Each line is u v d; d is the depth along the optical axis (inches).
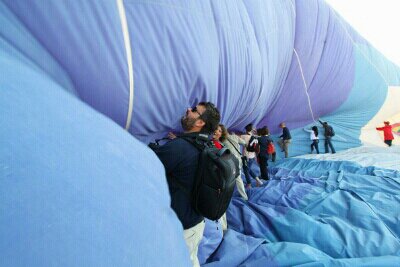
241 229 140.0
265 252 107.4
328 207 155.6
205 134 69.5
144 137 90.9
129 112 76.7
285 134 294.7
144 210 30.1
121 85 71.0
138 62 73.7
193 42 89.6
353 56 325.1
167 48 81.0
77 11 62.4
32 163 24.0
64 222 22.9
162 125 91.6
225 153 64.3
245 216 148.9
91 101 69.0
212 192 60.4
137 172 33.9
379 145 397.7
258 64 142.5
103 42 66.1
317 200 165.5
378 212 146.2
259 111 199.5
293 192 185.2
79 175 26.6
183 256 32.6
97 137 32.5
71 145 28.4
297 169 266.5
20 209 21.3
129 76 71.9
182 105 93.5
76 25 62.1
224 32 111.6
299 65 257.4
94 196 26.3
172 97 86.7
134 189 31.0
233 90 124.0
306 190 187.3
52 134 27.7
